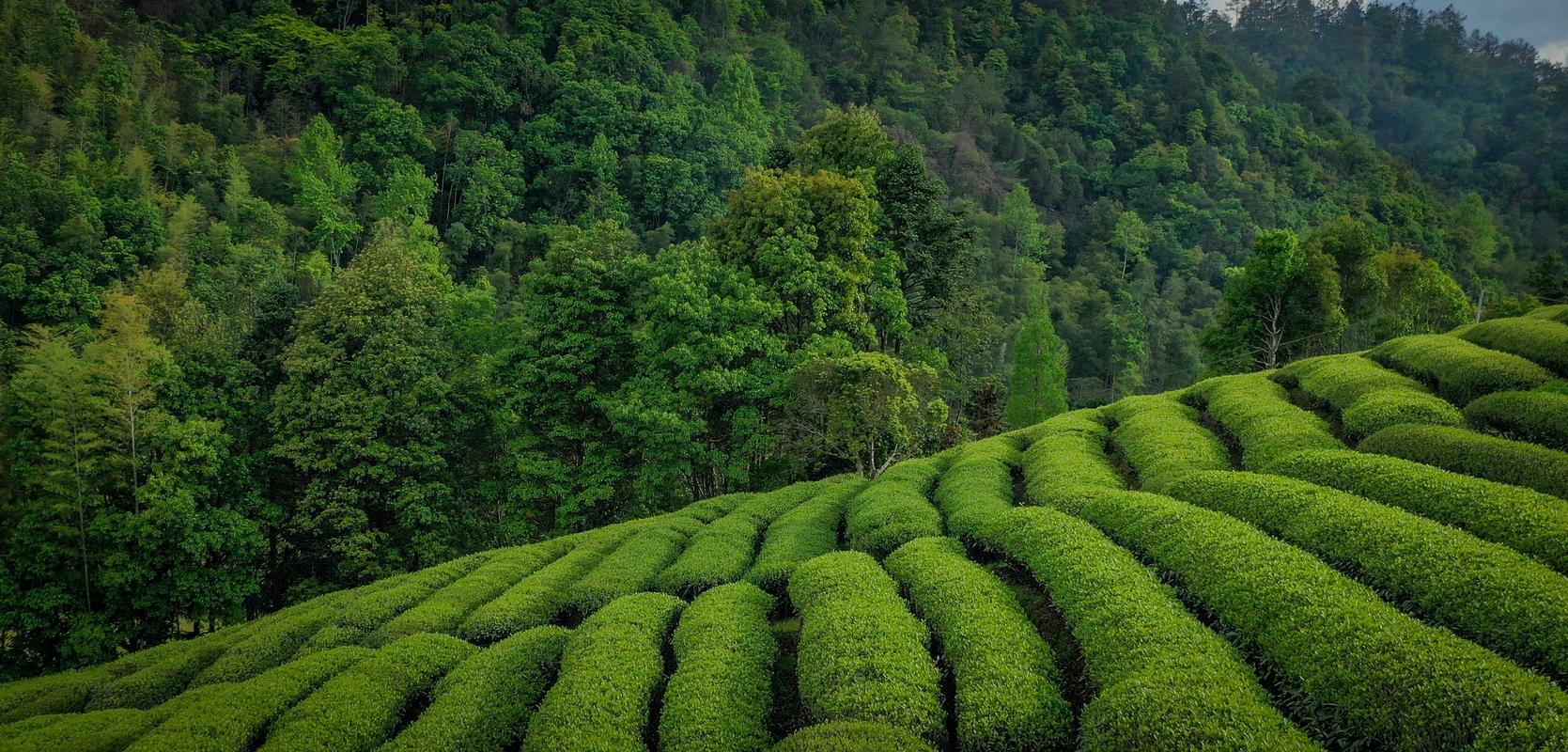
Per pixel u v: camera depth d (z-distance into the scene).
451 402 42.03
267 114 102.50
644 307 40.53
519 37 115.75
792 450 40.00
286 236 80.06
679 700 17.19
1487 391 26.58
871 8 174.88
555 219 99.44
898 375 36.09
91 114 81.50
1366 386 29.14
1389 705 11.60
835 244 44.59
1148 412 34.16
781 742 14.51
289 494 40.75
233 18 116.06
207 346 39.78
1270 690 13.75
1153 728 12.22
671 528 32.34
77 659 33.38
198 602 35.38
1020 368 65.12
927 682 15.93
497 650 22.05
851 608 19.36
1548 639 12.31
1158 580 17.88
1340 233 58.56
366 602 28.47
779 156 55.12
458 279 89.50
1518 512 16.41
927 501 28.98
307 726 18.12
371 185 93.38
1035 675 15.46
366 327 39.62
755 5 157.75
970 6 188.12
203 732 18.23
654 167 101.12
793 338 42.34
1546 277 62.75
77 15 98.69
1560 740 9.79
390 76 104.62
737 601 22.89
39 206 63.16
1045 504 25.19
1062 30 174.12
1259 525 19.58
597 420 42.25
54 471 33.38
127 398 34.91
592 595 25.80
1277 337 56.44
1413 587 14.90
